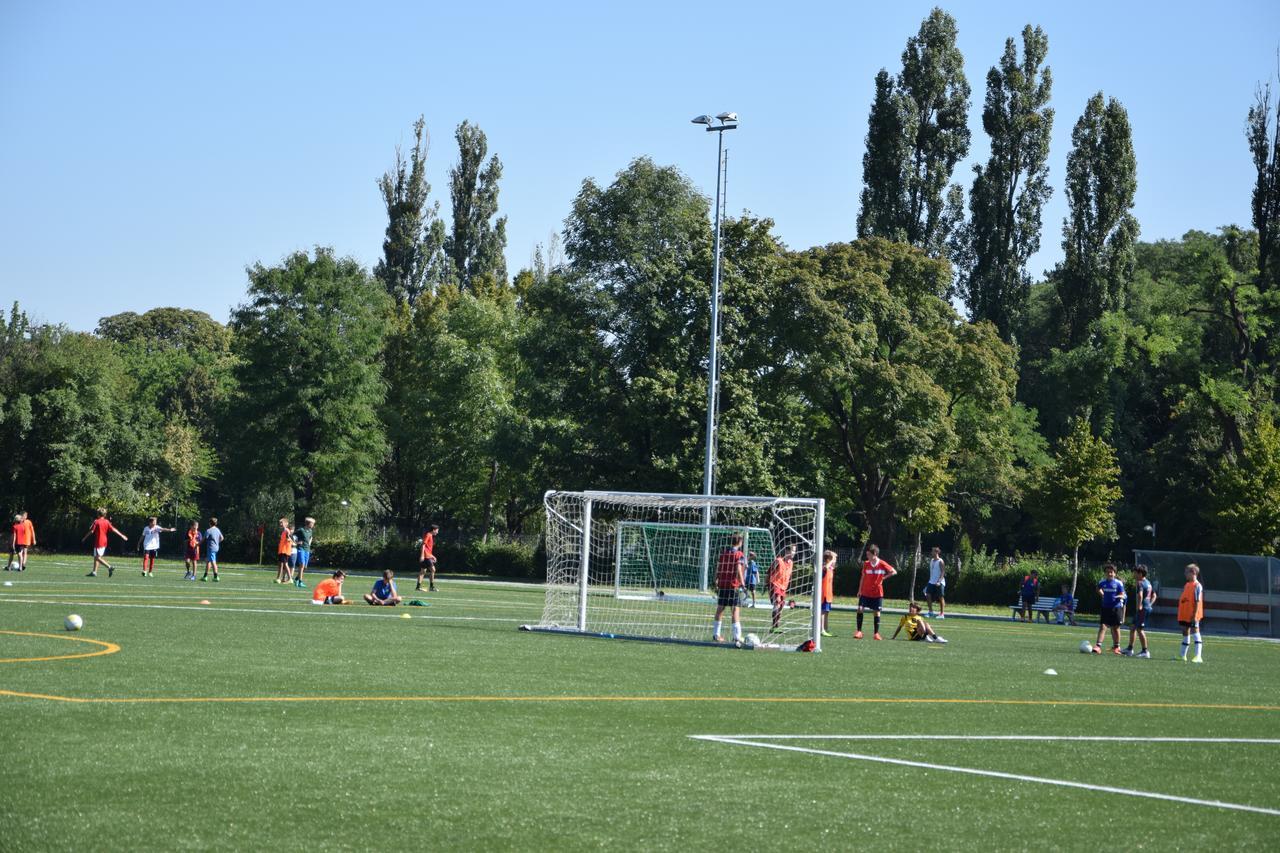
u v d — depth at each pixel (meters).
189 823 8.32
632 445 67.94
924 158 83.19
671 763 11.19
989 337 74.25
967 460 77.00
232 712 13.20
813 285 68.75
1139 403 88.62
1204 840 8.82
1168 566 51.25
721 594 27.52
